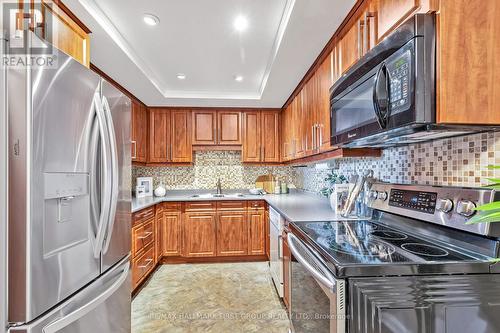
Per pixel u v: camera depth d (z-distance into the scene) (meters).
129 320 1.66
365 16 1.38
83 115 1.18
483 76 0.97
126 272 1.54
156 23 1.84
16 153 0.89
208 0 1.60
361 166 2.21
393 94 1.05
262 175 4.22
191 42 2.12
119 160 1.54
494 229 0.95
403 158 1.63
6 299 0.89
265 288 2.68
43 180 0.96
